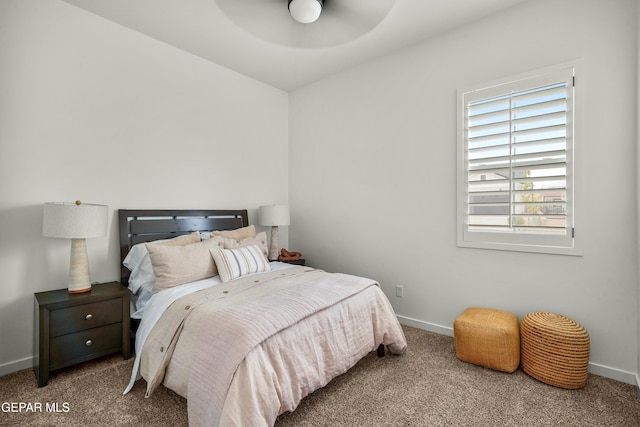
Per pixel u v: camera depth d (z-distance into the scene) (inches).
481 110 102.9
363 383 80.4
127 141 108.5
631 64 79.4
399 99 123.0
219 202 135.5
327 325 74.1
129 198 109.0
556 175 89.8
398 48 121.9
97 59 101.6
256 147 150.3
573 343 76.5
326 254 148.8
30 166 89.4
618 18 81.1
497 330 85.4
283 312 67.9
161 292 88.4
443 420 66.4
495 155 100.4
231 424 51.3
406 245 121.7
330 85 146.1
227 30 109.6
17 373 84.9
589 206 85.0
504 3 95.3
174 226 118.5
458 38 107.7
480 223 103.3
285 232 164.2
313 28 85.0
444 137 111.3
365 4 76.0
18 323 87.4
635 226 79.4
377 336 88.8
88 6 96.8
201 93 129.0
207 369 59.3
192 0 93.7
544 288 92.6
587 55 85.0
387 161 126.9
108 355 94.8
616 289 82.0
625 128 80.1
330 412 68.7
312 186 154.4
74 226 82.9
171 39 115.3
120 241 105.3
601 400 73.0
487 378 82.8
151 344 75.2
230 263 100.2
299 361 65.4
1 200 85.0
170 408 69.5
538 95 92.2
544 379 80.0
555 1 89.9
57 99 94.0
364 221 134.6
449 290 111.2
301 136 159.2
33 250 89.9
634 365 80.0
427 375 84.4
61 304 79.6
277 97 160.1
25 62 88.5
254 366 56.7
